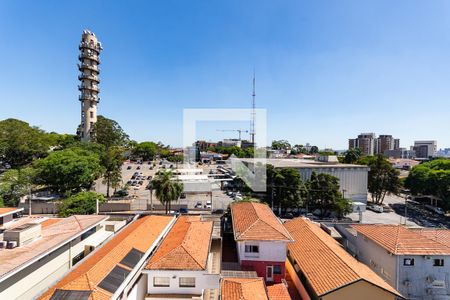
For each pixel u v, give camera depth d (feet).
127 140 368.07
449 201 182.50
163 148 504.84
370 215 187.42
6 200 159.33
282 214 172.04
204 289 70.95
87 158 206.49
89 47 300.81
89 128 313.32
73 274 59.06
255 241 79.97
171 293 64.34
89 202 144.36
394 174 213.05
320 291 62.95
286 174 169.58
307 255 80.89
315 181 174.29
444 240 91.30
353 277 62.90
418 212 199.11
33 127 340.18
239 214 103.81
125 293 59.11
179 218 114.83
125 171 319.47
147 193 217.97
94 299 49.70
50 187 197.98
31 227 73.87
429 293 76.07
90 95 311.06
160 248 76.07
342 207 164.45
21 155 260.62
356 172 204.85
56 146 348.18
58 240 74.43
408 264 76.89
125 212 160.86
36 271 66.18
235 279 67.87
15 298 59.88
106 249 72.28
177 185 139.74
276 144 527.40
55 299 49.55
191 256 68.33
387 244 81.71
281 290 73.72
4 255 63.57
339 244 97.76
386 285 64.54
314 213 179.32
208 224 99.35
